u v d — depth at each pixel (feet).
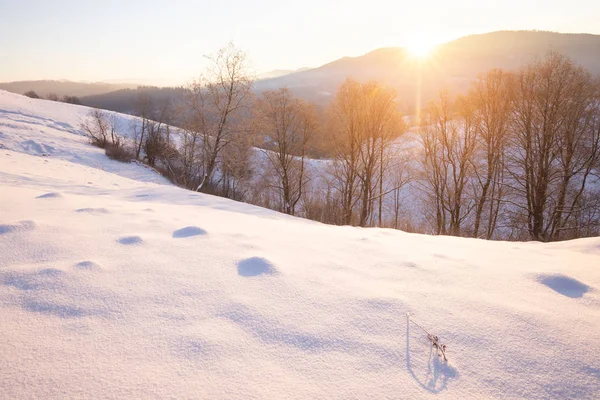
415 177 72.38
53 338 6.16
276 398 5.09
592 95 51.01
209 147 64.08
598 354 6.50
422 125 64.39
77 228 12.37
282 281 9.09
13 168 41.70
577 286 9.37
